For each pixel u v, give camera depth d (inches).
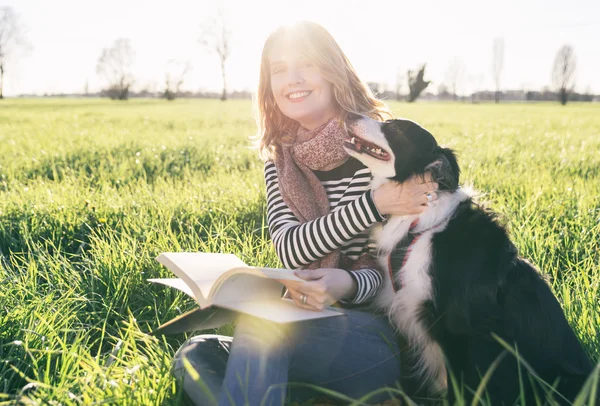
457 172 116.9
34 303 132.6
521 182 300.2
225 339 101.8
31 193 269.9
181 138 647.1
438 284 104.1
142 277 159.8
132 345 117.6
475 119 1162.0
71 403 90.1
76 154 462.0
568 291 136.6
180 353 96.2
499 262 103.0
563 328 101.2
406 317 109.3
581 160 403.5
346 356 97.7
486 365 97.9
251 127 892.0
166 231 200.4
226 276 84.8
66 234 210.8
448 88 3814.0
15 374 106.7
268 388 82.0
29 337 116.0
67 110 1658.5
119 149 505.0
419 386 110.1
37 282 157.3
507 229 109.7
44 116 1245.1
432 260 105.5
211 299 84.1
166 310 145.8
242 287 89.4
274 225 116.6
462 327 101.4
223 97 3075.8
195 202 249.1
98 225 212.7
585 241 187.8
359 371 99.5
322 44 115.7
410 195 104.0
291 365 95.5
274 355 85.5
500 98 3683.6
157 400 92.9
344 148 111.0
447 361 101.3
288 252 107.6
